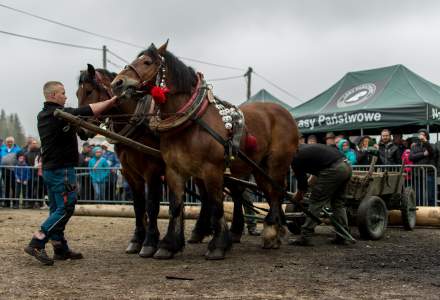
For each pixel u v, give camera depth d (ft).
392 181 26.50
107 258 18.99
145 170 19.54
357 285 14.47
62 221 17.84
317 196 21.75
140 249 20.21
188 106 17.60
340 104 42.22
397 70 42.04
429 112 36.86
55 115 17.15
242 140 19.36
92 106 17.61
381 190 25.52
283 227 22.26
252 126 20.38
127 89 17.33
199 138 17.62
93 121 19.66
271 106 22.06
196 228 22.84
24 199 41.32
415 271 16.53
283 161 21.65
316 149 21.84
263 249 21.16
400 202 27.45
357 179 23.39
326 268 17.03
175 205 18.65
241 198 23.13
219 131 17.99
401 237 25.36
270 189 21.57
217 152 17.80
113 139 18.21
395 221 28.58
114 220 32.53
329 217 22.59
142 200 20.53
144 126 19.44
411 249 21.36
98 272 16.40
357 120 39.78
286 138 21.68
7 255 19.51
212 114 18.10
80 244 22.61
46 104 18.02
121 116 18.79
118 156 20.35
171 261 18.30
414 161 32.19
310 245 22.12
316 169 21.86
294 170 22.50
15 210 39.42
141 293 13.62
